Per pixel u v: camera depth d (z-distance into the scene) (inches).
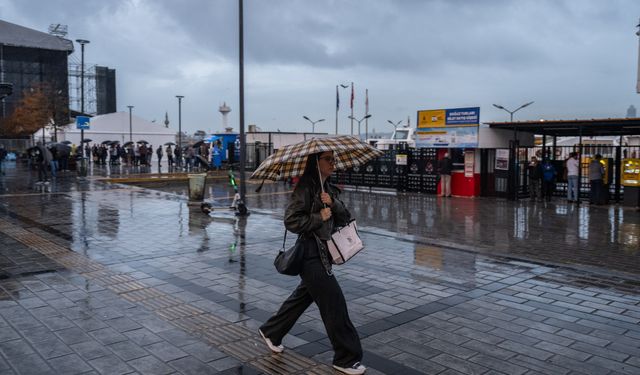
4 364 165.6
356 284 268.7
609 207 636.7
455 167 774.5
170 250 344.2
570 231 450.9
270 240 383.2
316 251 160.9
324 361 171.5
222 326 203.0
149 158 1663.4
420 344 188.2
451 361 173.5
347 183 887.1
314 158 163.3
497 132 755.4
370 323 209.9
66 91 2244.1
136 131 1994.3
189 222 467.5
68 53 2304.4
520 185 743.1
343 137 167.2
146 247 352.8
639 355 180.1
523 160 758.5
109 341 186.1
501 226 475.8
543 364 171.8
